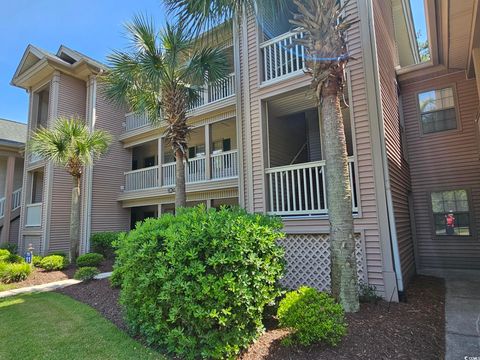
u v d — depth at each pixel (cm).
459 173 796
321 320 304
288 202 604
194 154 1256
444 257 795
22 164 1544
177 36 573
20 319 472
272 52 689
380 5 680
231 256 320
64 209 1183
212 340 301
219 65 693
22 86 1363
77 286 702
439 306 456
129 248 375
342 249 385
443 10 555
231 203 1080
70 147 936
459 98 808
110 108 1286
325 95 407
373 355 296
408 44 1116
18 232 1362
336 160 395
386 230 490
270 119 760
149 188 1179
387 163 517
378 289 484
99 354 336
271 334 352
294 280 570
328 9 400
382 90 575
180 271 317
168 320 317
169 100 686
